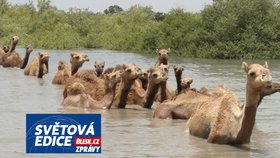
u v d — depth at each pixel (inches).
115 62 3373.5
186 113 1240.2
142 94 1464.1
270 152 923.4
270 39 4178.2
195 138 1035.3
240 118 951.6
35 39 5713.6
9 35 5821.9
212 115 1019.9
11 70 2669.8
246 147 956.0
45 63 2330.2
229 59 4037.9
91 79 1496.1
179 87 1475.1
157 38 4712.1
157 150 932.0
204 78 2305.6
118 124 1181.1
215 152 919.7
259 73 889.5
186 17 4749.0
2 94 1683.1
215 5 4382.4
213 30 4323.3
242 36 4173.2
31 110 1338.6
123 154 903.1
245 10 4224.9
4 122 1171.3
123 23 6855.3
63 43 5570.9
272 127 1157.7
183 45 4451.3
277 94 1729.8
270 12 4271.7
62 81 1996.8
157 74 1389.0
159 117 1262.3
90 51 5002.5
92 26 6451.8
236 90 1827.0
